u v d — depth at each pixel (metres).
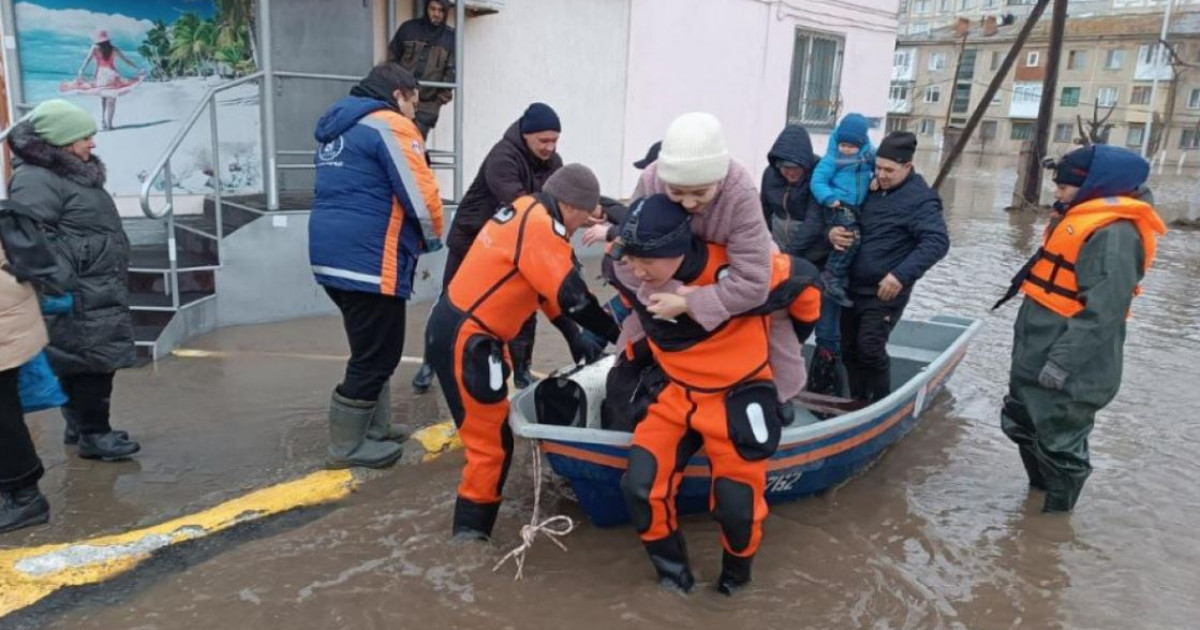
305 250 6.86
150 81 7.23
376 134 4.00
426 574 3.53
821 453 4.09
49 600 3.28
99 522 3.80
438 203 4.16
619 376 3.79
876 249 4.85
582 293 3.46
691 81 11.25
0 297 3.42
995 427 5.58
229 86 6.40
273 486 4.15
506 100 9.34
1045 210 18.55
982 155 51.31
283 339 6.38
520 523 4.00
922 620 3.43
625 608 3.38
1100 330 3.95
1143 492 4.71
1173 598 3.70
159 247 7.11
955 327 6.11
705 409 3.22
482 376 3.47
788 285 3.19
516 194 4.64
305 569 3.54
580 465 3.60
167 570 3.50
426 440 4.73
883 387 5.10
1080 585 3.76
